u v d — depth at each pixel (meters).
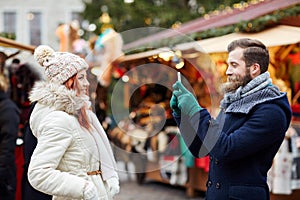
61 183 2.34
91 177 2.46
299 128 5.56
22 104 4.39
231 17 6.46
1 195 3.57
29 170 2.36
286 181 5.10
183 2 14.86
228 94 2.64
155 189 7.15
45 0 17.48
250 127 2.50
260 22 5.47
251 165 2.55
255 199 2.53
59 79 2.46
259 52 2.59
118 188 2.60
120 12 14.66
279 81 5.75
